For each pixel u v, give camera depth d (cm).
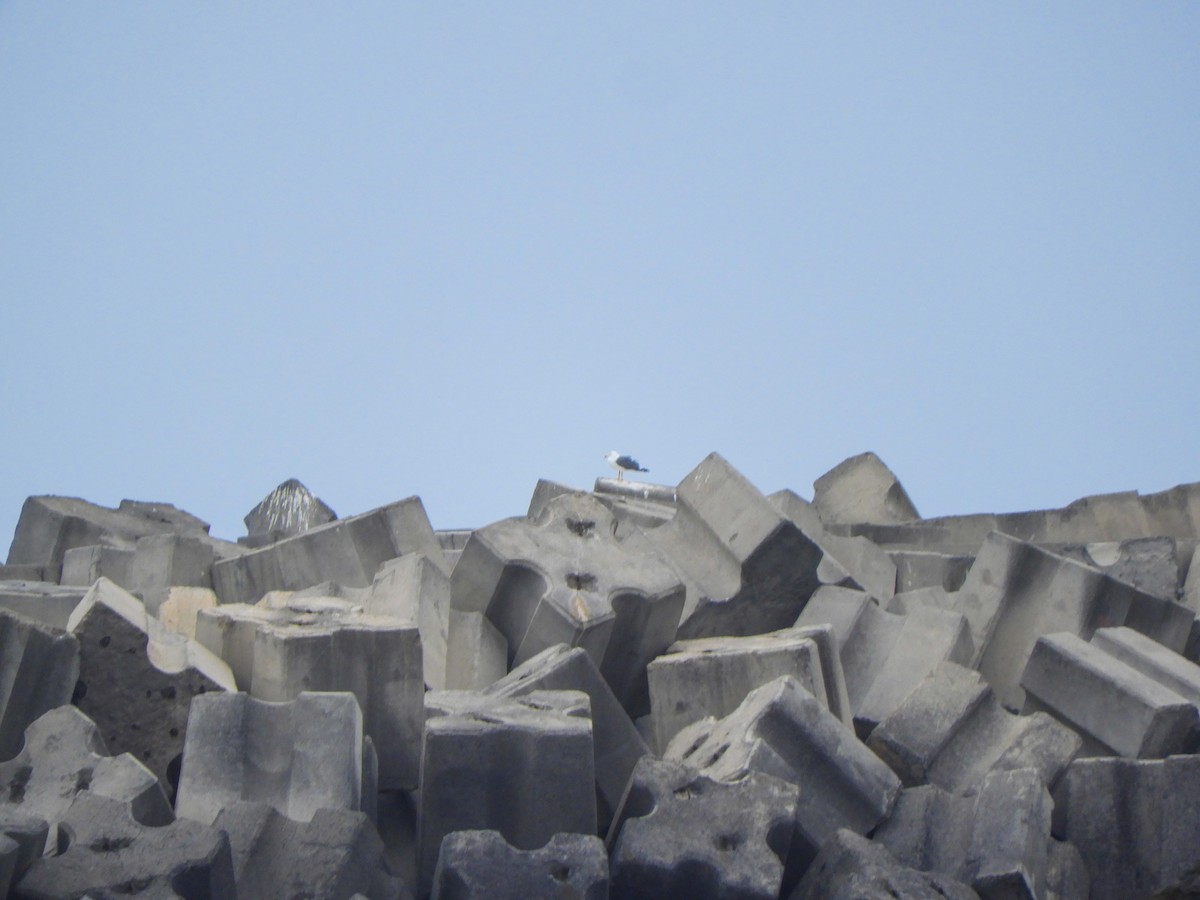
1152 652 3225
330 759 2402
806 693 2580
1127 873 2570
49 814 2277
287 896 2131
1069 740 2772
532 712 2528
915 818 2514
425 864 2359
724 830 2239
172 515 4825
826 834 2472
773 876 2170
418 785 2661
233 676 2844
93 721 2597
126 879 2030
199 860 2070
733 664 2956
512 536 3272
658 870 2173
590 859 2117
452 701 2709
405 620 2848
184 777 2383
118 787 2286
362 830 2223
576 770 2397
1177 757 2559
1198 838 2495
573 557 3269
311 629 2750
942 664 2923
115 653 2691
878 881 2230
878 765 2558
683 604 3272
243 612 2969
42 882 2017
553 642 3138
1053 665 3031
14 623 2603
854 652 3369
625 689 3297
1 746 2569
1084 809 2638
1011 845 2378
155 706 2697
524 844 2361
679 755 2702
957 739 2809
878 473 5331
